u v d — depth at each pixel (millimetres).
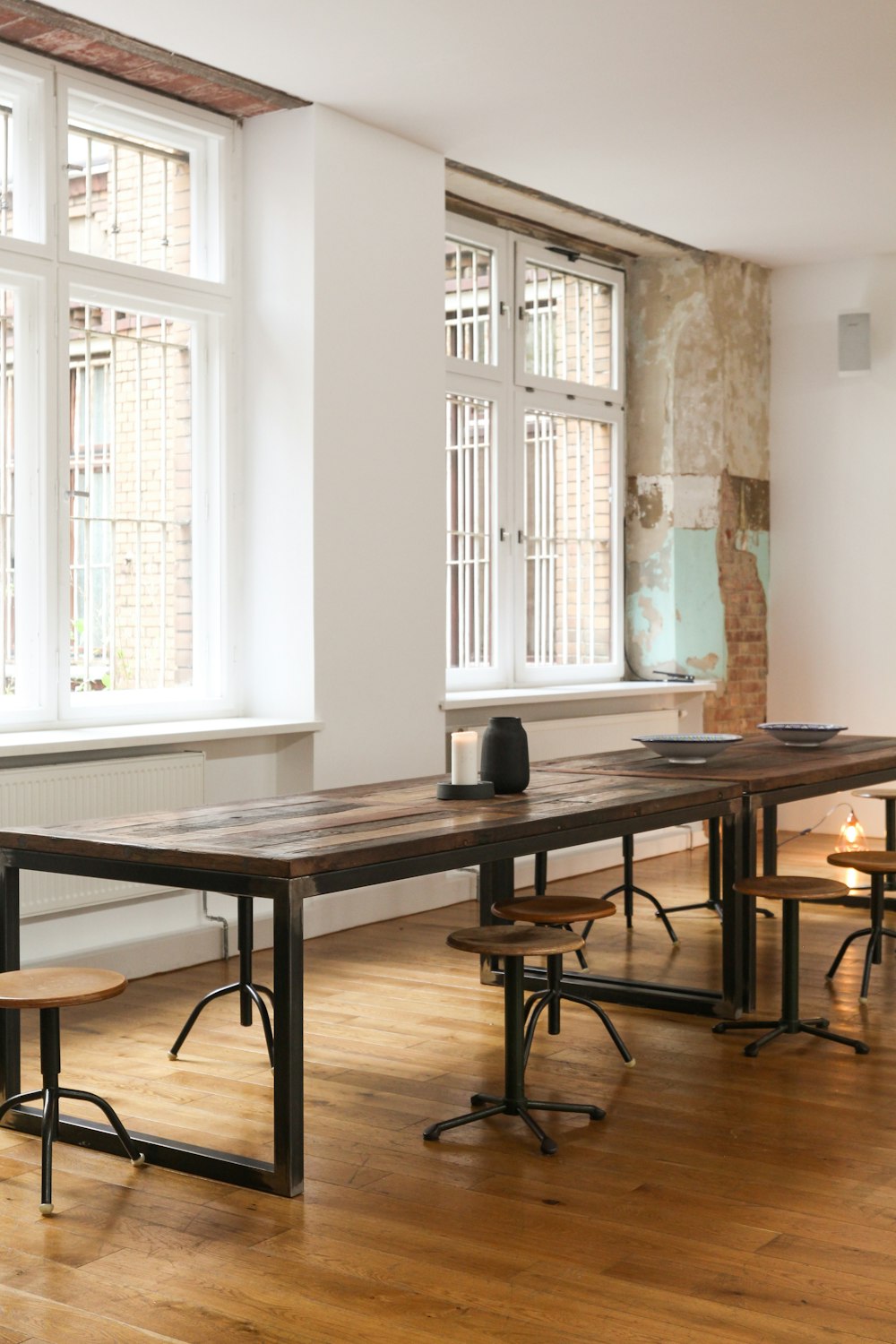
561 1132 3410
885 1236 2787
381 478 5863
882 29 4875
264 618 5699
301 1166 3023
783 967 4199
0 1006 2895
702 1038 4223
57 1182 3107
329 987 4805
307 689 5586
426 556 6098
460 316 7008
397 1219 2881
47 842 3246
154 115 5359
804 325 8289
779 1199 2979
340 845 3072
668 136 5992
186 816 3559
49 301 5008
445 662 6215
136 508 5422
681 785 4195
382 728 5887
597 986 4688
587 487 7863
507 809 3639
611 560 8008
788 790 4566
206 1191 3045
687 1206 2939
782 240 7703
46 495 5004
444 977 4957
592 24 4816
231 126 5648
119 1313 2475
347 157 5668
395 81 5324
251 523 5719
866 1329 2400
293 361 5582
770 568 8414
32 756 4746
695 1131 3410
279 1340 2373
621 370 8031
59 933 4824
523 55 5082
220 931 5301
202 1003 3979
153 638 5500
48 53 4969
